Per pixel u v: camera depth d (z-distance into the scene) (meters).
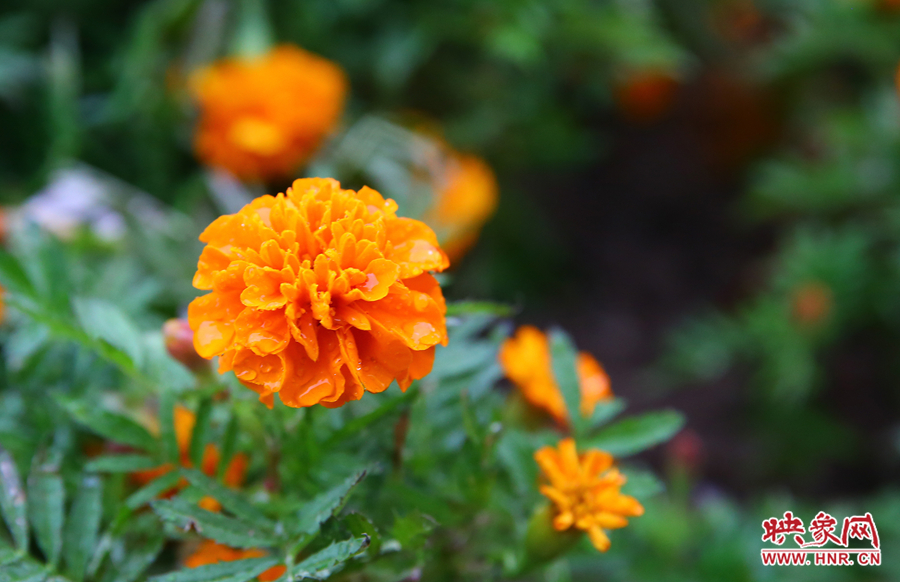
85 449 0.34
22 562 0.31
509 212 0.75
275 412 0.31
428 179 0.52
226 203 0.50
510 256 0.77
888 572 0.47
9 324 0.38
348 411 0.33
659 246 0.91
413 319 0.29
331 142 0.53
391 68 0.60
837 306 0.61
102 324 0.34
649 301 0.85
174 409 0.32
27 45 0.58
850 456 0.69
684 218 0.94
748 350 0.69
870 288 0.63
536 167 0.78
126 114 0.56
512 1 0.59
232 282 0.28
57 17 0.59
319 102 0.49
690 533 0.46
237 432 0.31
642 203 0.95
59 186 0.47
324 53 0.60
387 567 0.31
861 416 0.73
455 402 0.33
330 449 0.31
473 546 0.33
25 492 0.33
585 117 0.95
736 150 0.93
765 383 0.67
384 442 0.32
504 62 0.67
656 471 0.72
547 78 0.69
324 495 0.29
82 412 0.31
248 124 0.48
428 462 0.33
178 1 0.54
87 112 0.58
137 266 0.45
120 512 0.30
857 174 0.66
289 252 0.28
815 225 0.72
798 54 0.71
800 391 0.62
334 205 0.29
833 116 0.70
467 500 0.32
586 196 0.95
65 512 0.33
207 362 0.33
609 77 0.71
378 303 0.29
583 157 0.78
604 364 0.79
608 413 0.34
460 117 0.68
